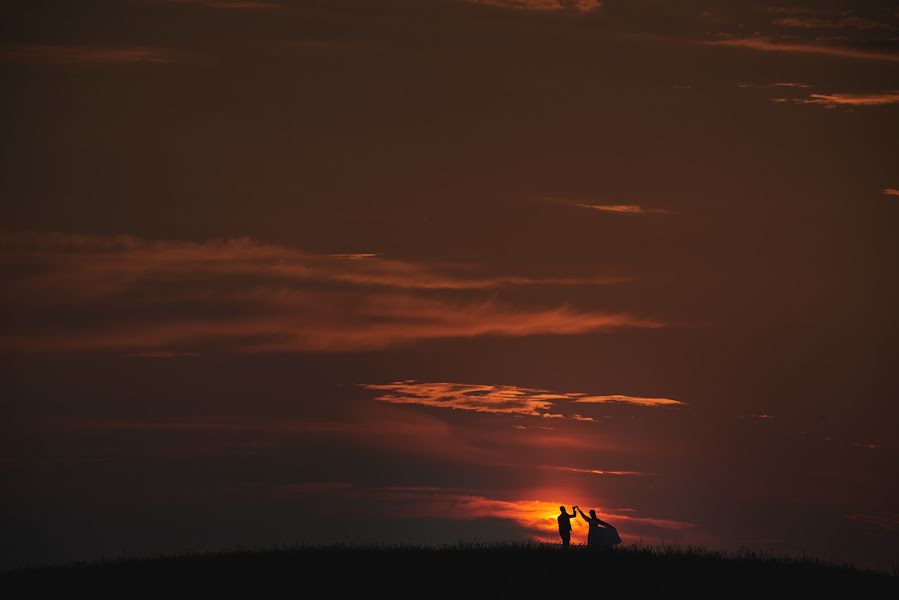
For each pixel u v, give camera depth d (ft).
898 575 486.38
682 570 487.20
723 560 511.40
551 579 472.44
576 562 503.61
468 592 453.17
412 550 537.24
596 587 459.32
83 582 484.74
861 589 460.96
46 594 466.29
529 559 509.76
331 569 495.82
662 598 442.91
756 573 485.97
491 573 481.87
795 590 456.45
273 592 459.73
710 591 453.58
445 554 525.34
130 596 458.91
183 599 453.17
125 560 534.78
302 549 548.31
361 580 474.49
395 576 479.82
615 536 536.01
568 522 538.88
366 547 549.54
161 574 495.82
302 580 477.36
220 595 457.27
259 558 526.57
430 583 467.93
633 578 473.67
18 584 483.92
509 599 442.09
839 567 501.56
